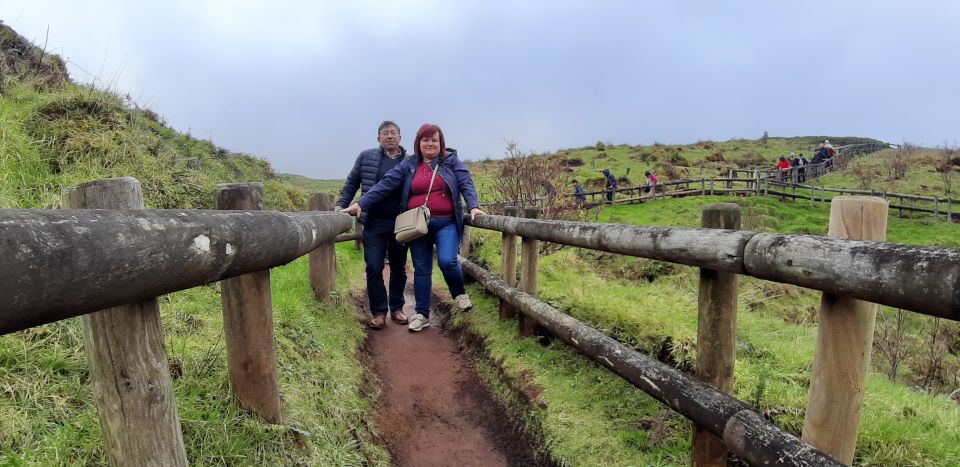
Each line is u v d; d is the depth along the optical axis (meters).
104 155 4.18
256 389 2.05
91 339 1.16
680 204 18.75
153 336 1.21
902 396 2.92
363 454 2.49
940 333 7.17
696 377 2.02
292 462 2.00
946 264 1.01
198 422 1.84
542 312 3.25
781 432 1.55
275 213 1.75
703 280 1.96
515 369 3.38
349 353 3.62
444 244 4.29
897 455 2.08
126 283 0.88
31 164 3.58
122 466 1.20
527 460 2.69
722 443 1.94
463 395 3.47
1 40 5.53
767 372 2.72
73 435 1.60
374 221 4.51
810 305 7.15
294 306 3.57
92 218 0.84
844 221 1.46
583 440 2.53
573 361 3.25
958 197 21.42
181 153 5.99
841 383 1.41
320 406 2.57
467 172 4.44
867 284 1.20
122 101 5.36
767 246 1.55
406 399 3.40
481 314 4.51
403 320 4.91
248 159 10.23
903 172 26.56
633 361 2.28
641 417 2.58
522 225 3.79
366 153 4.66
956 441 2.29
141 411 1.19
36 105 4.28
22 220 0.71
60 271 0.74
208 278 1.20
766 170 25.12
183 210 1.14
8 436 1.55
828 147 30.70
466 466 2.72
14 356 1.86
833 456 1.42
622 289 4.52
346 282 6.11
